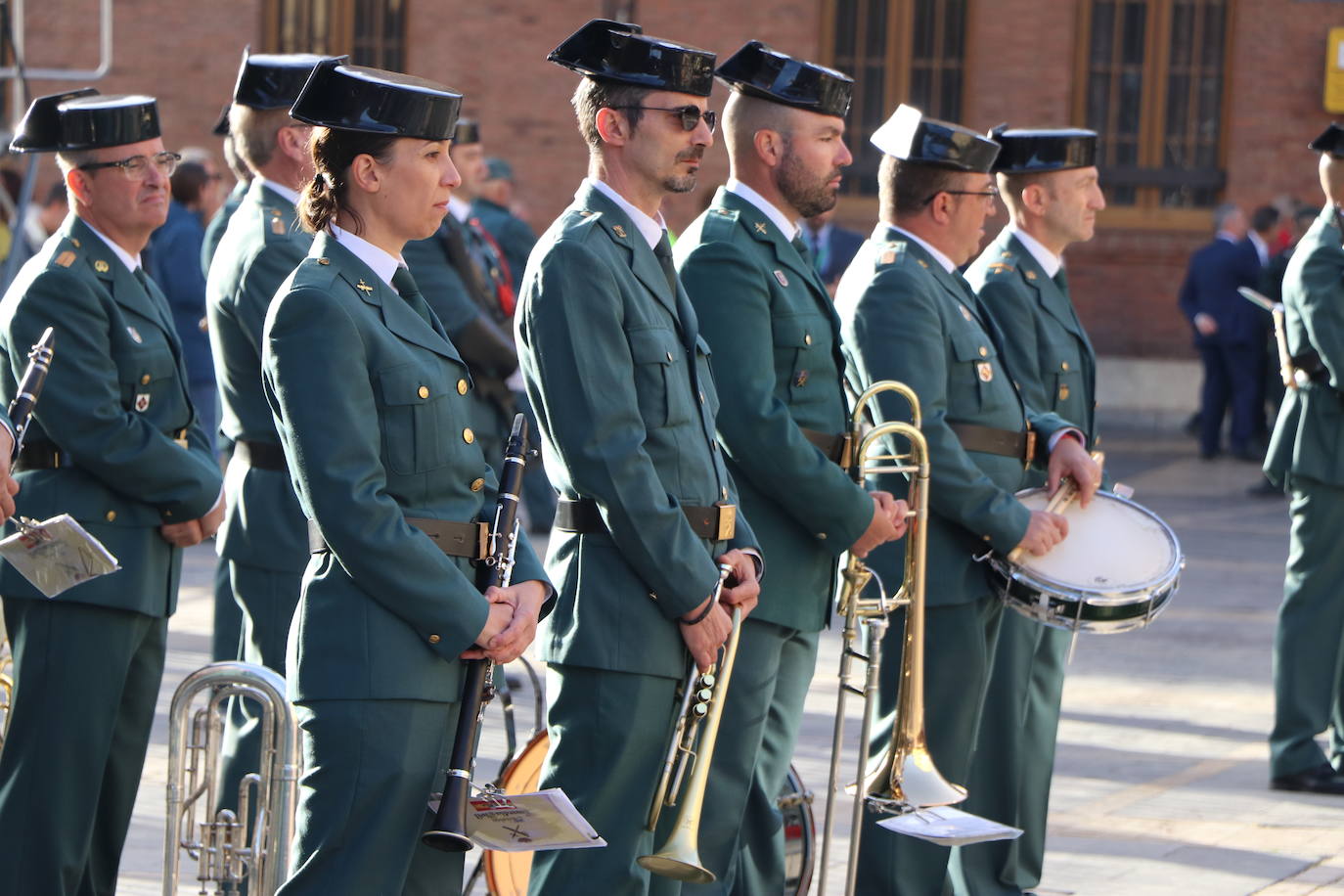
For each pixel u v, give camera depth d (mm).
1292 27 55688
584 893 12008
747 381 13414
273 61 15422
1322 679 20172
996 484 15391
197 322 34781
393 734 10586
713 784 13297
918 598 14289
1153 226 56969
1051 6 56312
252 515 15328
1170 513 40344
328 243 10938
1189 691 24781
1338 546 20141
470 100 57750
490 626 10758
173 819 12539
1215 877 17016
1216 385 49531
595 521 12062
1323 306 19797
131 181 14094
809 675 14562
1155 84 56719
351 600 10680
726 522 12422
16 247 34812
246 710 15461
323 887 10539
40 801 13773
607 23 12336
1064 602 14820
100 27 57312
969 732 15352
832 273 46000
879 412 14969
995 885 16109
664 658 12016
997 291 17094
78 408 13711
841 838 17906
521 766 14008
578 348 11625
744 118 14023
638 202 12375
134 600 13969
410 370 10781
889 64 57156
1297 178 55969
